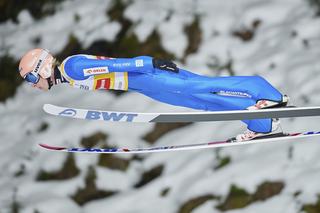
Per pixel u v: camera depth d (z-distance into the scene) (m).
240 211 26.92
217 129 29.83
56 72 17.25
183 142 29.95
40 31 37.97
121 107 31.80
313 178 26.72
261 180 27.38
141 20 34.25
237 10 33.81
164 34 33.19
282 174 27.34
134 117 17.64
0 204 31.56
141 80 17.12
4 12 40.53
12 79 36.78
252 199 27.11
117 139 30.89
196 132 30.09
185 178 28.88
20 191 31.70
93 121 31.80
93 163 30.84
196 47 32.66
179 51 32.50
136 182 30.03
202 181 28.27
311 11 33.12
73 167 31.17
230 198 27.33
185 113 17.28
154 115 17.55
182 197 28.28
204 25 33.25
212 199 27.66
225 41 32.62
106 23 35.28
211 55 32.25
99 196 30.19
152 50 32.78
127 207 29.22
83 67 16.59
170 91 17.28
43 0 39.41
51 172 31.67
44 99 34.91
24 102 35.66
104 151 19.31
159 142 30.44
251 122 17.70
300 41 32.00
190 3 34.53
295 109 16.92
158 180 29.41
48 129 33.44
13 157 33.34
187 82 17.19
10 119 35.19
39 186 31.50
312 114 17.08
